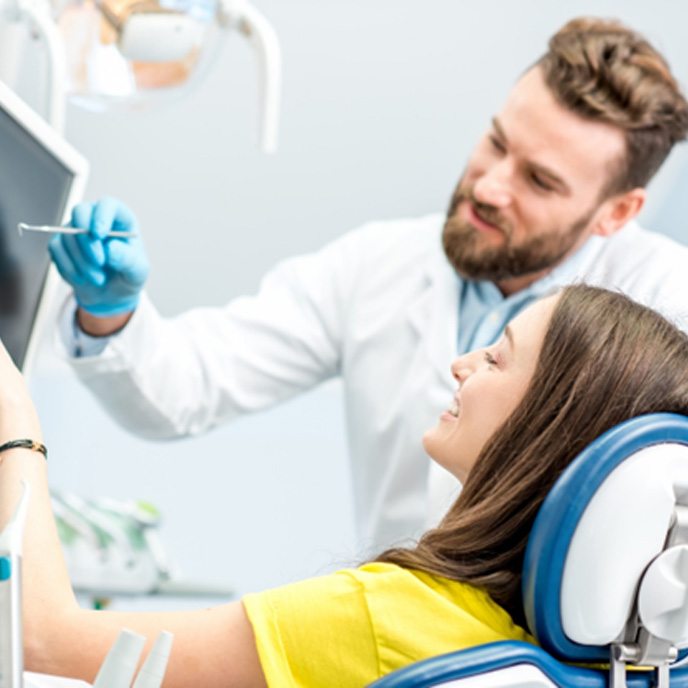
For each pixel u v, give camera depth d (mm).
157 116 3734
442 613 1403
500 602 1440
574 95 2520
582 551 1309
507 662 1283
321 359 2879
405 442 2682
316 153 3828
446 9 3639
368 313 2812
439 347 2686
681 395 1444
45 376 3920
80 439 4031
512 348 1525
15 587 1128
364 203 3924
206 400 2729
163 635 1217
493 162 2613
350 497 4117
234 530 4113
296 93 3748
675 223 3764
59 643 1438
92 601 3535
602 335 1456
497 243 2590
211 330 2797
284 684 1405
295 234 3965
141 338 2453
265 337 2830
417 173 3873
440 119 3783
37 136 1878
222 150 3805
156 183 3859
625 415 1429
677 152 3609
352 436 2830
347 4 3627
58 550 1479
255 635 1420
